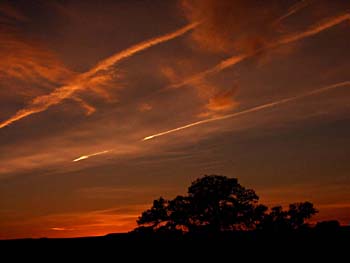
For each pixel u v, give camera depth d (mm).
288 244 35688
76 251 36438
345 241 35125
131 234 39469
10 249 36750
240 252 34969
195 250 36094
